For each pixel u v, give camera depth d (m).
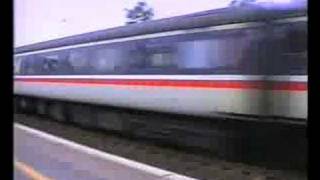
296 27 10.59
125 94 15.94
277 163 10.89
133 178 8.15
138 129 15.52
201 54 12.91
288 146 10.72
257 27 11.44
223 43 12.28
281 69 10.87
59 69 20.86
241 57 11.77
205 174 10.02
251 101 11.48
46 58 22.31
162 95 14.18
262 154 11.28
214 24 12.55
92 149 11.39
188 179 7.76
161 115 14.50
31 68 24.12
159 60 14.40
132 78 15.56
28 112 24.95
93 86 17.91
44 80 22.44
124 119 16.30
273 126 11.04
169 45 14.03
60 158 10.38
